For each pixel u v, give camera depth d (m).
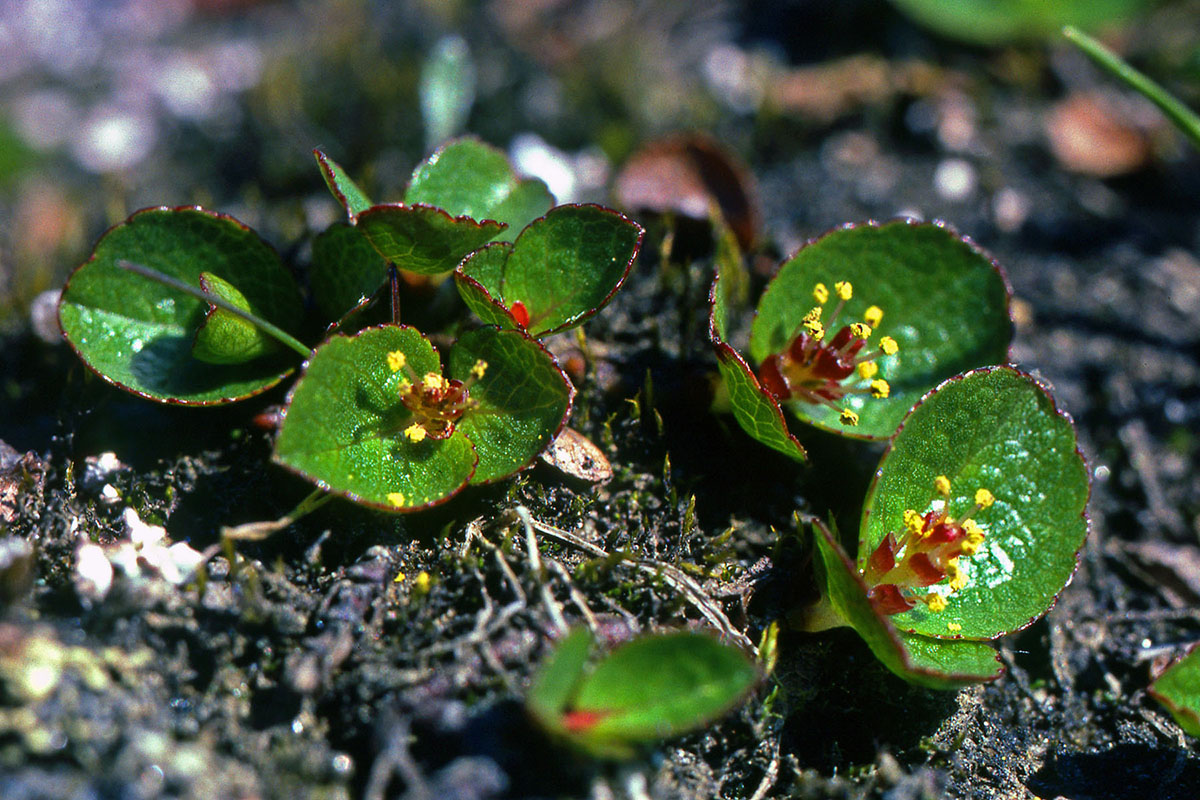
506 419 0.13
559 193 0.17
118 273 0.13
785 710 0.13
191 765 0.12
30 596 0.13
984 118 0.18
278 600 0.13
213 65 0.21
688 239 0.15
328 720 0.12
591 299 0.13
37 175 0.20
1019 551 0.13
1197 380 0.15
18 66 0.22
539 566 0.13
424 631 0.13
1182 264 0.16
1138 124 0.18
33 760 0.12
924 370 0.14
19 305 0.15
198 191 0.16
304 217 0.15
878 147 0.17
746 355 0.14
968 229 0.17
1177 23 0.19
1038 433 0.13
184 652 0.12
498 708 0.12
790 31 0.20
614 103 0.18
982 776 0.13
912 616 0.13
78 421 0.14
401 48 0.19
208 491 0.13
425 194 0.14
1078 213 0.17
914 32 0.19
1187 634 0.14
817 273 0.14
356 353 0.13
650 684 0.12
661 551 0.13
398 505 0.13
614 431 0.14
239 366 0.13
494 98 0.18
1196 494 0.15
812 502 0.14
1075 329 0.16
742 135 0.18
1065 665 0.14
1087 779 0.13
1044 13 0.18
